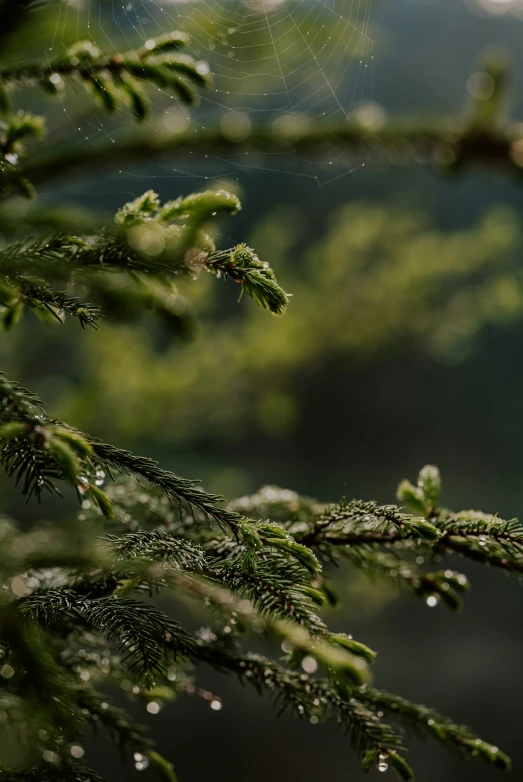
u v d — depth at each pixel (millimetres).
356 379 23578
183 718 9961
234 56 2777
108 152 2000
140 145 2148
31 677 761
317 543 1211
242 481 6980
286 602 984
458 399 24547
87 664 1230
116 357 5930
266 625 1274
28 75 1201
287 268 8523
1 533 1937
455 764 8867
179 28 2021
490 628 14070
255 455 23781
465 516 1185
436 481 1248
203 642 1303
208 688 10922
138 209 1114
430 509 1220
